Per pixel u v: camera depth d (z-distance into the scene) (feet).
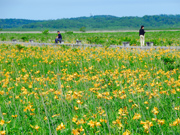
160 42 336.49
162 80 106.52
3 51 249.96
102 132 62.44
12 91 98.84
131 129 64.34
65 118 73.87
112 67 152.15
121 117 65.77
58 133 66.80
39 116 73.82
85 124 68.80
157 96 79.51
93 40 359.66
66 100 84.94
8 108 85.61
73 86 107.34
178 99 84.12
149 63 155.63
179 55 173.58
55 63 175.73
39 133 66.69
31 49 254.06
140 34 296.30
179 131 61.00
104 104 75.15
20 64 170.40
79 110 78.59
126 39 384.68
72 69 153.69
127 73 117.19
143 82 109.40
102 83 106.22
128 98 86.17
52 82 112.78
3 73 144.05
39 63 176.76
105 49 227.40
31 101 90.63
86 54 200.54
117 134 62.34
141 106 79.51
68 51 224.74
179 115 70.64
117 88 102.89
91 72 134.51
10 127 71.05
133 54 190.60
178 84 88.99
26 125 72.43
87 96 90.53
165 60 145.69
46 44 321.32
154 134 61.16
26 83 116.06
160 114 73.82
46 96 88.74
